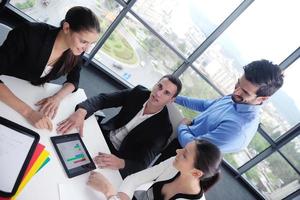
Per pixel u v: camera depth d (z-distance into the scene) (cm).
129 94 193
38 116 132
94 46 368
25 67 146
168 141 187
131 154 171
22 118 127
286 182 408
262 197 417
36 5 342
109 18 351
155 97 173
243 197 395
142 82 418
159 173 151
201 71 381
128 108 189
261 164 412
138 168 161
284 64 348
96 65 381
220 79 378
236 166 425
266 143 399
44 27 143
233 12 331
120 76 405
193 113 245
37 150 115
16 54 139
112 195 123
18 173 97
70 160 126
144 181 147
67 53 152
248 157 415
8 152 100
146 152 171
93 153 142
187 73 389
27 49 140
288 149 389
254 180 423
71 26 132
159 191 142
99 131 159
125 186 137
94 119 167
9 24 331
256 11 327
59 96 157
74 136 141
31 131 115
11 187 92
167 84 171
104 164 140
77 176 122
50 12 349
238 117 163
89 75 372
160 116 180
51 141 127
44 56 144
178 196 133
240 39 349
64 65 158
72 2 346
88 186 121
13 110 127
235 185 410
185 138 169
